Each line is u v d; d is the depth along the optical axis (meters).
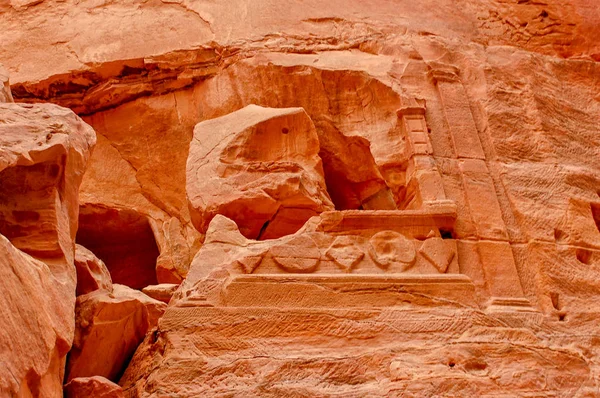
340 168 7.19
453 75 7.21
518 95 7.22
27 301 3.19
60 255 3.89
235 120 6.71
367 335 4.57
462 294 4.98
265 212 6.00
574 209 6.06
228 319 4.54
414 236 5.43
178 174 7.70
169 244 7.21
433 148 6.39
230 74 7.64
